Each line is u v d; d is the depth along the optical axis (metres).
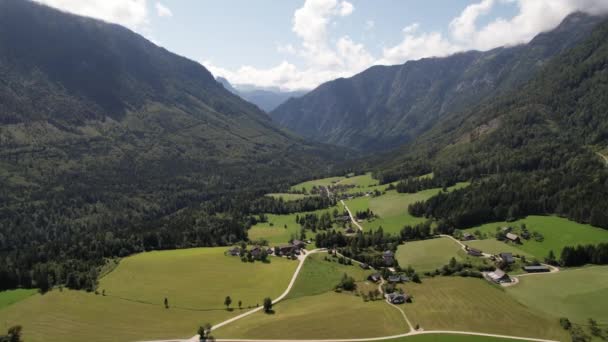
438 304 141.25
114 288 162.00
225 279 173.12
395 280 165.38
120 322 134.62
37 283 165.25
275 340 119.94
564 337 116.88
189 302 150.62
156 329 129.38
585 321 124.00
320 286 166.50
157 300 152.00
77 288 160.50
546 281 155.38
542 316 129.50
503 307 136.88
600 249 168.62
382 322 129.50
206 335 123.56
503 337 117.38
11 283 166.00
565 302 136.62
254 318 136.62
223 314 141.25
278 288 164.25
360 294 156.38
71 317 137.62
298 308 145.00
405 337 119.12
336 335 121.81
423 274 173.00
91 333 127.06
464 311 134.88
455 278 165.25
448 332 121.19
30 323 134.00
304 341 119.00
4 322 135.38
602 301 134.62
